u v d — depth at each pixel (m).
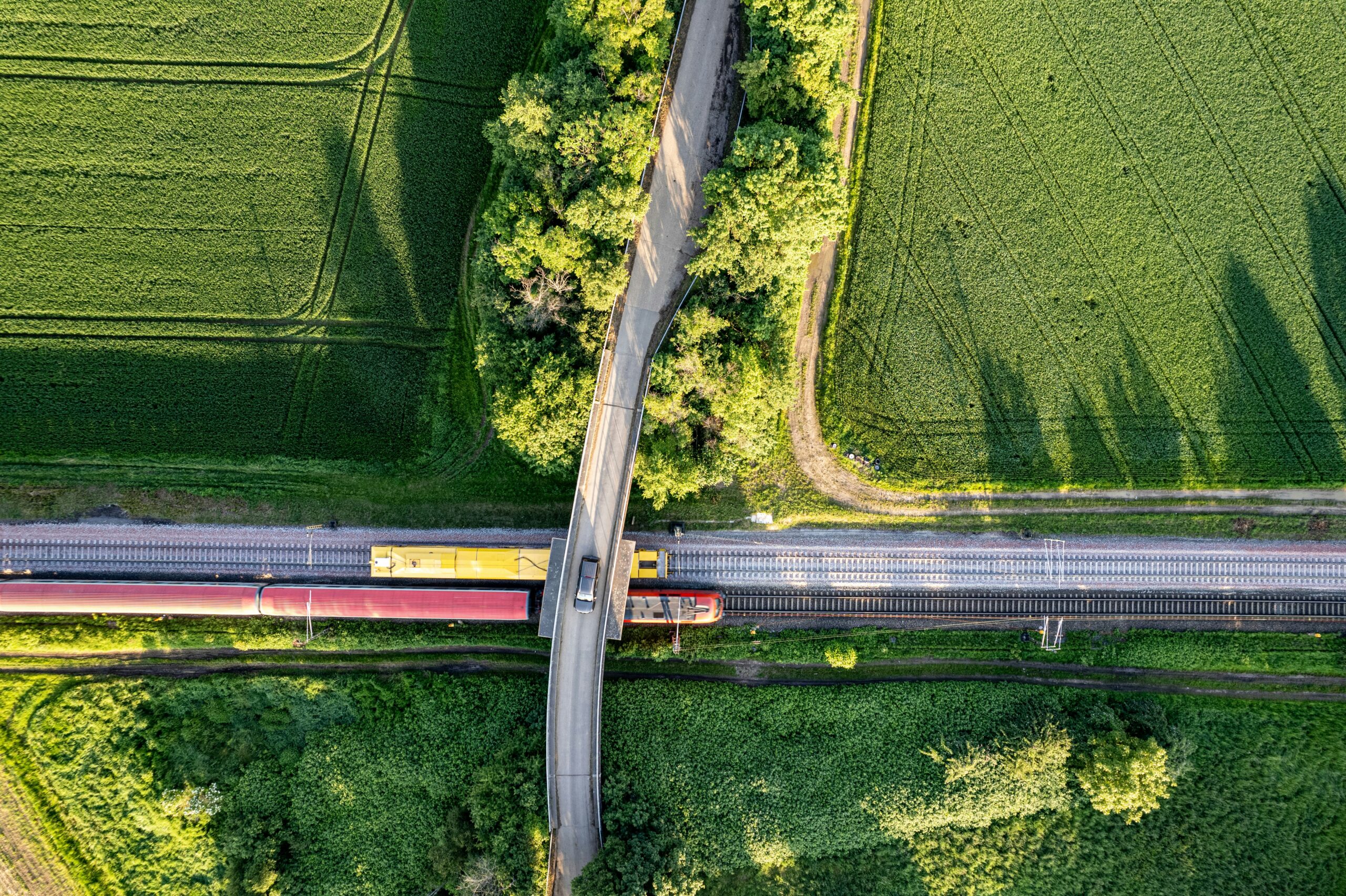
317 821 52.94
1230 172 54.06
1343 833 52.22
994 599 54.34
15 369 53.53
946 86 53.75
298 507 54.19
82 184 53.66
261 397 54.44
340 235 54.56
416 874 52.19
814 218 46.03
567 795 50.38
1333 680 54.47
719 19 51.50
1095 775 50.12
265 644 52.66
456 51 54.62
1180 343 54.34
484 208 54.62
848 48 53.72
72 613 51.03
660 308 51.19
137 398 54.00
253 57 54.16
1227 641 53.94
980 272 54.25
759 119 50.53
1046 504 54.31
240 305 54.31
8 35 53.22
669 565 54.03
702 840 51.72
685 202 51.59
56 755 52.09
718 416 48.84
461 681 53.19
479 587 53.09
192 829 52.09
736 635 53.59
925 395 54.50
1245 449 54.41
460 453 54.69
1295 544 54.56
